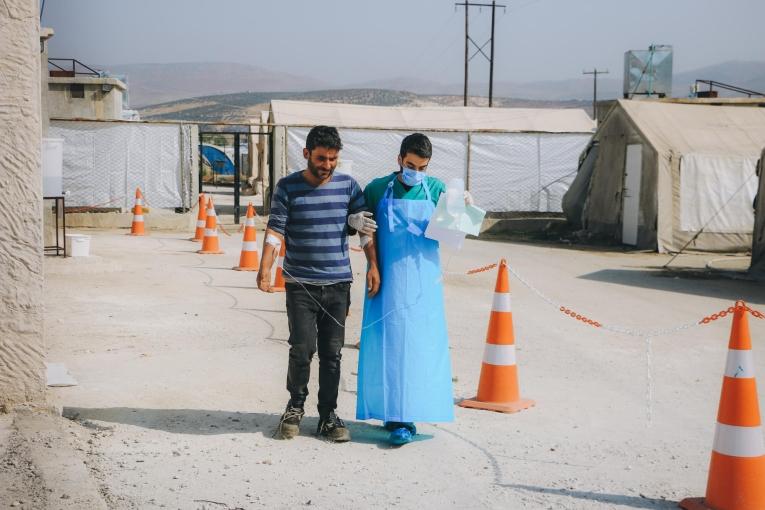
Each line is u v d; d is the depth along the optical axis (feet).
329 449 17.69
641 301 41.50
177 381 22.43
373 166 87.30
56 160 43.11
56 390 20.94
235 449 17.33
